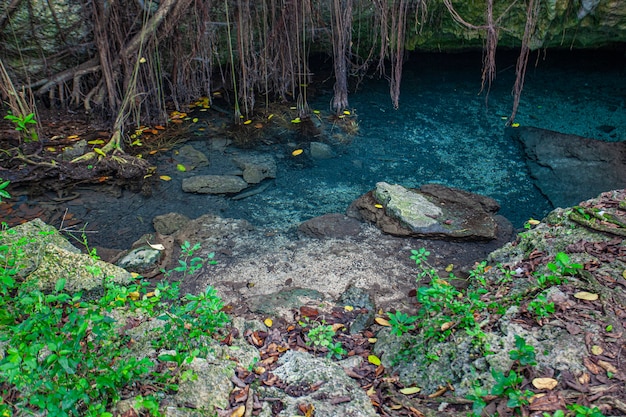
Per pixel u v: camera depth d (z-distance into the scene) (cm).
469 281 386
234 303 373
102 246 437
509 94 666
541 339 297
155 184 511
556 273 345
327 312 360
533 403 256
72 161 522
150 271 405
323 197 499
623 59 727
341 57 605
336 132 595
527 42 546
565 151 548
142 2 572
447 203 470
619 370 272
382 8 575
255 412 272
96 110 602
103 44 571
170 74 630
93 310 301
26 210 472
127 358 296
